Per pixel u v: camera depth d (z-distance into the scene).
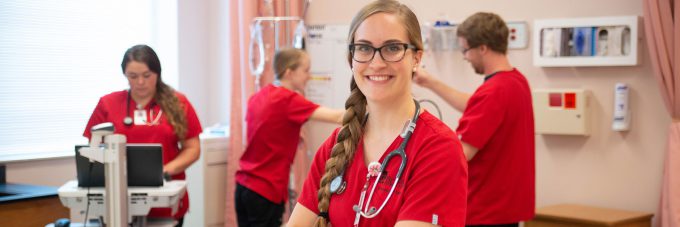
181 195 2.83
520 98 2.87
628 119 3.84
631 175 3.88
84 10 4.75
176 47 5.17
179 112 3.40
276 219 3.93
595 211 3.82
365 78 1.62
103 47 4.87
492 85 2.82
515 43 4.12
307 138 5.01
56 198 3.38
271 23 4.70
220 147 4.73
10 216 3.19
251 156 3.92
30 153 4.46
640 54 3.79
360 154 1.69
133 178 2.72
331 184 1.70
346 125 1.71
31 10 4.48
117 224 2.55
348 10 4.80
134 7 5.05
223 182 4.77
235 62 4.81
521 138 2.88
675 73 3.60
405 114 1.64
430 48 4.39
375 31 1.59
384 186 1.61
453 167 1.53
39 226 3.31
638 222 3.71
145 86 3.28
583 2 3.94
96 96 4.84
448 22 4.30
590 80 3.95
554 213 3.77
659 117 3.79
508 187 2.85
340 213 1.67
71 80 4.70
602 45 3.83
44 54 4.55
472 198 2.87
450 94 3.46
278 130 3.82
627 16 3.75
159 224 2.92
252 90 4.75
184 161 3.39
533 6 4.07
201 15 5.35
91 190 2.67
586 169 4.00
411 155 1.58
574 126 3.91
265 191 3.85
